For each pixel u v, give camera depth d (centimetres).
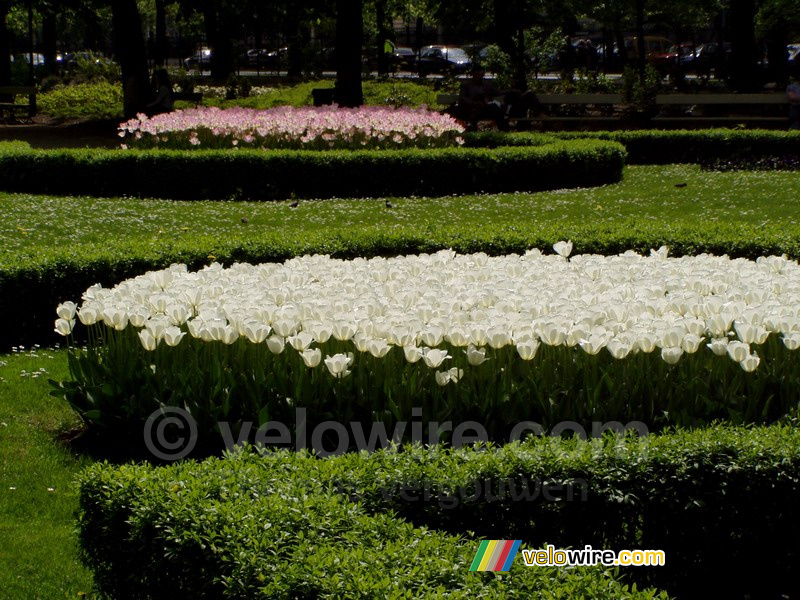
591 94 2525
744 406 575
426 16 4156
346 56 2600
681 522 444
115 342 661
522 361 578
